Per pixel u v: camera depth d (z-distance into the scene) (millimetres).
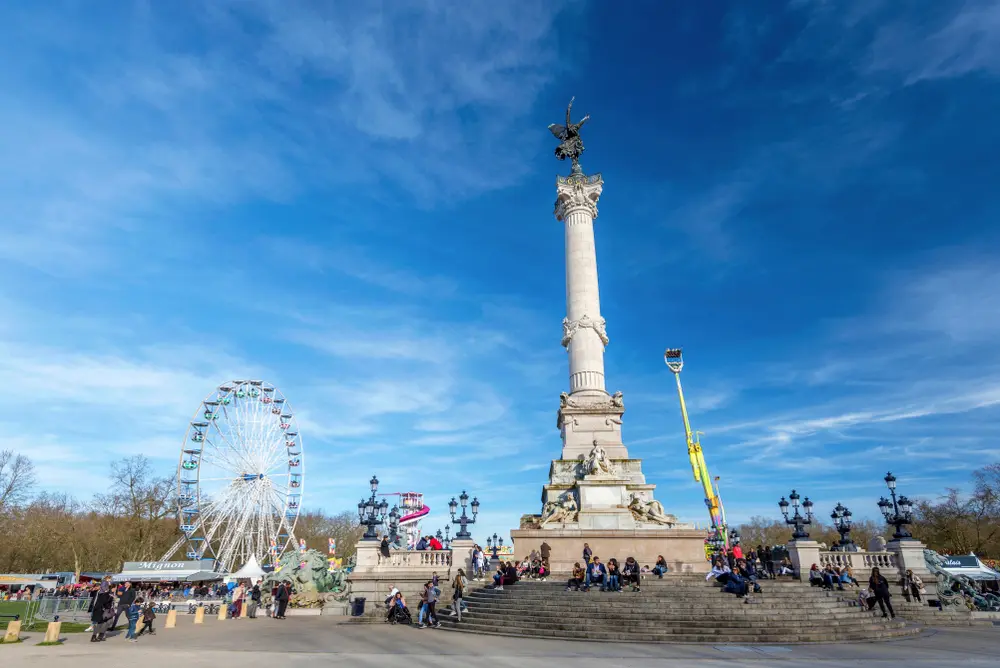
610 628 21047
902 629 22359
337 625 26641
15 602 46531
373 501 35031
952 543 67875
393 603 26875
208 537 61812
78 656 17250
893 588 31844
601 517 34656
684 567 32969
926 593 31203
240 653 17453
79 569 70875
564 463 37938
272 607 34125
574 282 42906
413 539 69625
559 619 22172
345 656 16594
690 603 23062
